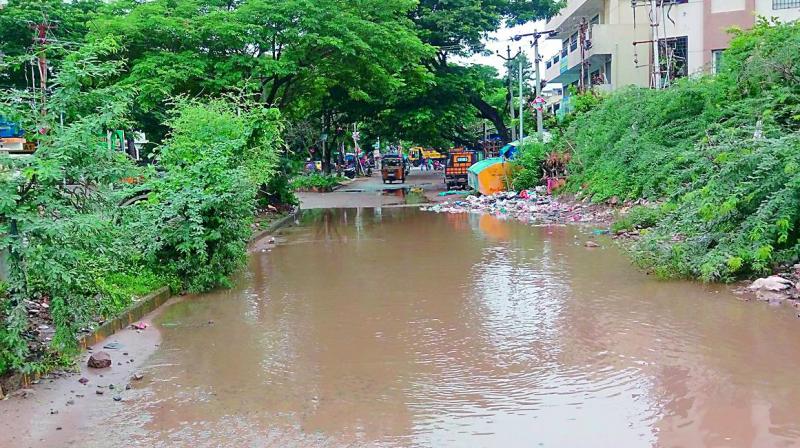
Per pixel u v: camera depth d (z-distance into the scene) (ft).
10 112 20.92
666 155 59.62
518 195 85.46
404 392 19.44
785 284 29.50
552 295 31.37
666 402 18.16
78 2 98.37
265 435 16.71
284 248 51.31
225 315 29.43
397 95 113.91
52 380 20.92
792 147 32.37
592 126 77.10
